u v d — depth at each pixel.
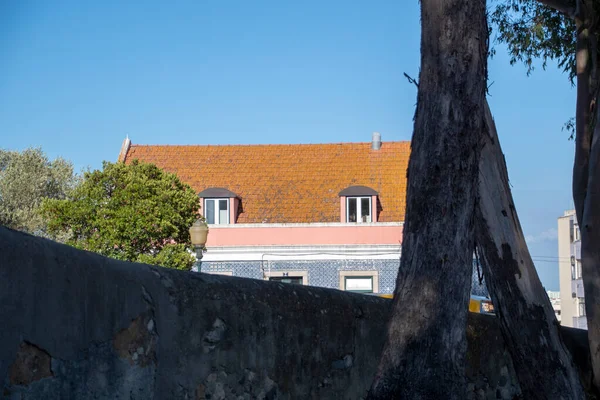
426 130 4.71
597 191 7.45
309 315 5.00
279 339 4.68
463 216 4.63
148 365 3.63
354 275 30.72
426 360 4.42
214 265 31.22
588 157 8.22
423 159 4.68
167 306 3.80
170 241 25.39
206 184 32.59
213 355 4.11
